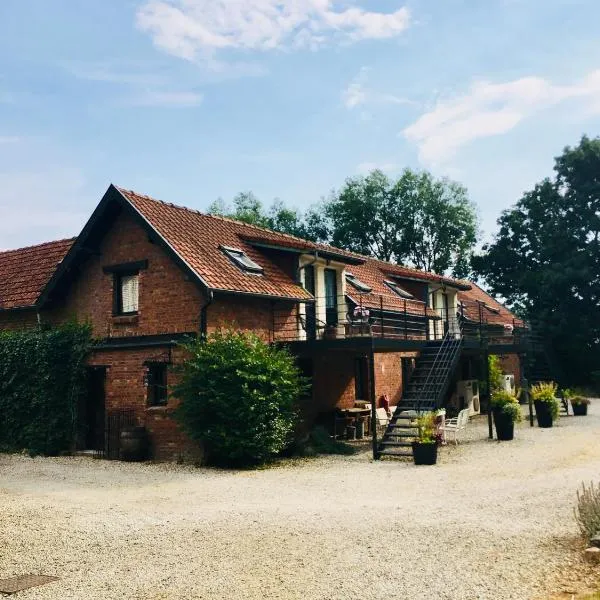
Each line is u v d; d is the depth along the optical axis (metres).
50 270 20.88
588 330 38.03
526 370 31.33
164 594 6.40
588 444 16.62
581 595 5.98
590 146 38.66
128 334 17.44
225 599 6.20
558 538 7.77
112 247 18.16
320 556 7.37
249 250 19.17
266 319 17.64
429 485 11.78
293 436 17.61
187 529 8.78
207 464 15.12
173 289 16.59
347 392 20.83
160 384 16.84
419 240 54.09
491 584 6.34
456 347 18.94
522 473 12.64
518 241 42.56
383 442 15.84
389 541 7.86
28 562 7.57
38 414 18.30
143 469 14.80
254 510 9.86
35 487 12.54
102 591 6.55
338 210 55.66
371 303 22.02
